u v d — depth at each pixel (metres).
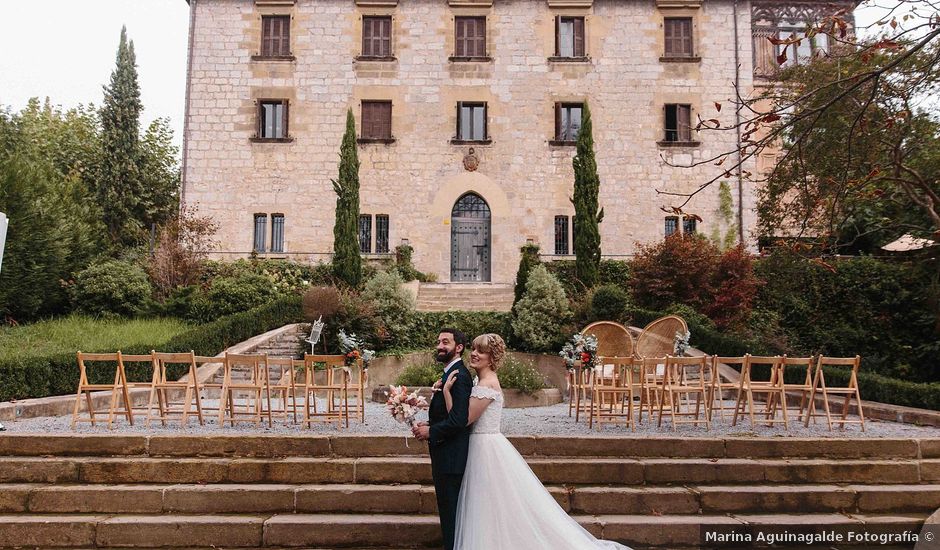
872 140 12.49
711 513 7.34
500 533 5.64
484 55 28.47
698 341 18.17
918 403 11.70
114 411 9.48
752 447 8.22
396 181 27.83
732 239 27.33
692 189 27.80
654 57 28.31
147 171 34.72
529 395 14.68
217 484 7.47
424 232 27.67
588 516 7.21
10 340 17.20
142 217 34.41
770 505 7.40
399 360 18.00
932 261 16.45
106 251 26.47
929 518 6.88
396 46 28.39
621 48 28.38
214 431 9.26
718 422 10.95
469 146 28.02
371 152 27.91
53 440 7.88
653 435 8.54
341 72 28.20
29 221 19.91
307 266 25.89
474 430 5.93
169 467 7.56
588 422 10.86
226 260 26.67
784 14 28.28
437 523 6.76
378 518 6.93
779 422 10.83
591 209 23.47
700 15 28.44
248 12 28.27
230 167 27.66
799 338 20.05
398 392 5.98
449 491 5.81
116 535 6.71
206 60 28.03
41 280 20.42
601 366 11.28
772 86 15.51
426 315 20.53
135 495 7.15
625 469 7.72
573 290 23.38
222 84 27.95
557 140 27.97
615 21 28.48
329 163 27.84
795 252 11.78
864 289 19.92
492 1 28.48
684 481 7.74
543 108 28.20
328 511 7.15
